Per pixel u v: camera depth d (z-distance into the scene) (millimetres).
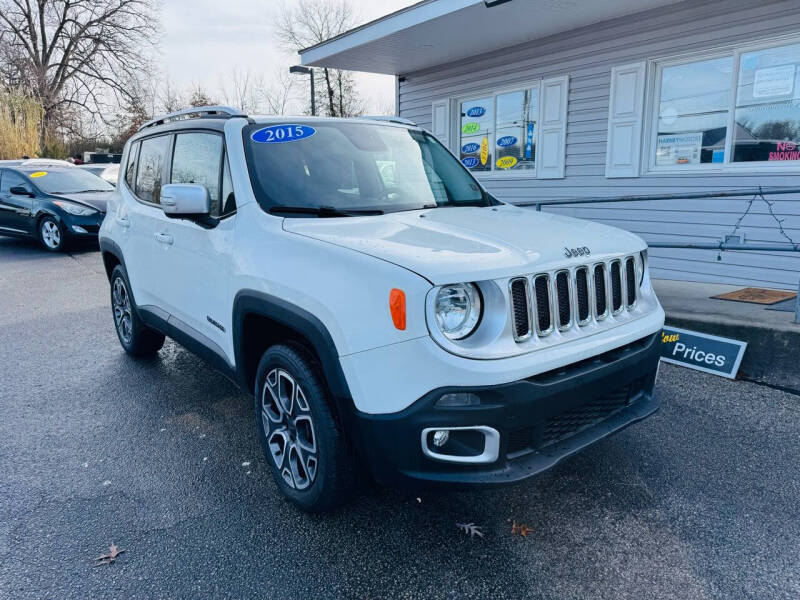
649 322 2967
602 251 2799
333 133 3752
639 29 7027
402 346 2295
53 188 12062
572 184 8102
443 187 3840
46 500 3072
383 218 3127
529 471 2383
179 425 3949
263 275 2895
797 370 4281
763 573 2469
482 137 9281
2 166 12586
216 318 3441
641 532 2754
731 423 3828
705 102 6742
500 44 8344
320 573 2508
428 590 2400
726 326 4613
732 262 6723
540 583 2432
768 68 6219
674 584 2414
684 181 6977
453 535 2756
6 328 6398
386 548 2666
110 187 12883
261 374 3068
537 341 2455
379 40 8031
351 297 2445
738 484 3135
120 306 5297
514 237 2732
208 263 3459
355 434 2504
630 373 2797
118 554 2641
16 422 4016
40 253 11766
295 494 2914
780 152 6277
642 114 7172
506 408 2303
